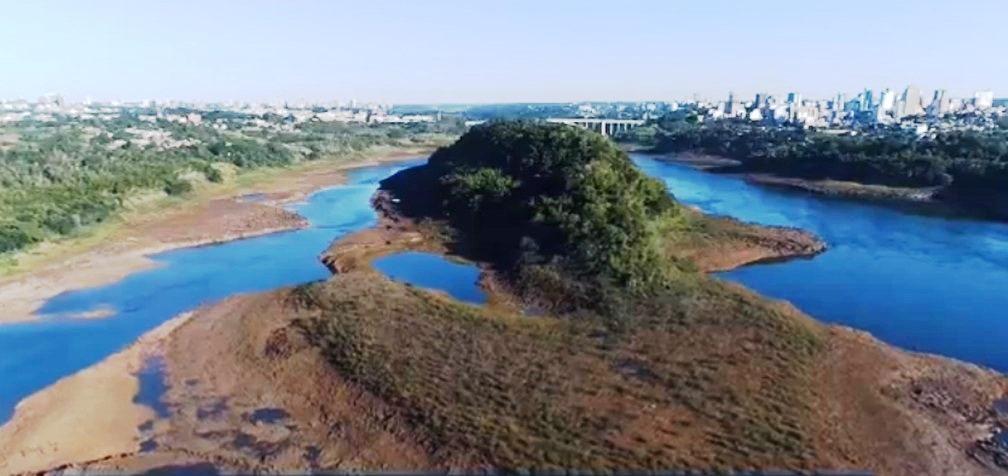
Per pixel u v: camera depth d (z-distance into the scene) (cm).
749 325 5647
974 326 6272
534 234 7806
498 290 6969
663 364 4975
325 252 8950
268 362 5341
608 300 6119
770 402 4475
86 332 6278
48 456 4262
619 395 4550
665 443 4031
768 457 3912
